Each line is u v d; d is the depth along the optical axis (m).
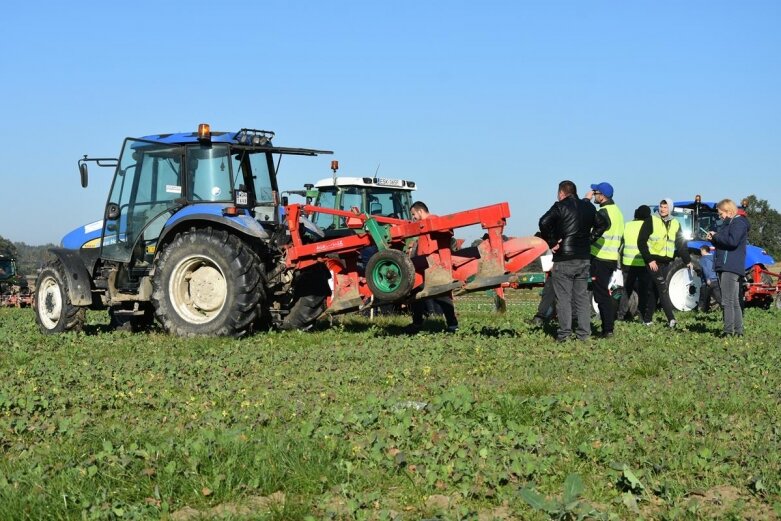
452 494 4.74
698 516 4.38
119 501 4.55
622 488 4.81
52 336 12.52
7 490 4.66
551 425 6.11
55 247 13.70
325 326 13.82
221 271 11.99
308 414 6.61
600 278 12.11
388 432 5.68
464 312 18.58
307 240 13.22
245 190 12.83
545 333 12.63
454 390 7.02
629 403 6.72
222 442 5.41
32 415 6.80
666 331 13.09
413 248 11.74
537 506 4.41
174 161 12.70
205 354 10.23
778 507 4.43
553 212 11.27
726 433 5.92
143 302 13.05
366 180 17.73
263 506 4.61
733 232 12.38
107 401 7.30
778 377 8.34
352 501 4.47
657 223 14.02
